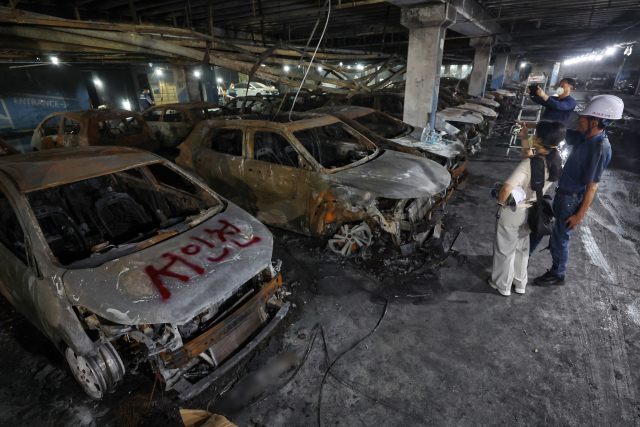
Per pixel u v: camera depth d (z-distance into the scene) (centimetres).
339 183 380
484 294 348
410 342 289
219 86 2272
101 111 767
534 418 223
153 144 833
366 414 228
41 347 293
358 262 407
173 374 230
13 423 227
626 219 501
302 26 1152
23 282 247
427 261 405
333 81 845
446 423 221
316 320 318
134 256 244
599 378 250
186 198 353
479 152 921
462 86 1491
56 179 264
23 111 1379
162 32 529
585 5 910
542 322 307
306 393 244
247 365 267
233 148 536
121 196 375
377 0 646
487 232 478
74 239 338
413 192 363
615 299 334
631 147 925
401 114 871
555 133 275
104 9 735
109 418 229
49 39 532
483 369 261
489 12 1004
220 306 269
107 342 228
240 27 1087
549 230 302
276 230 490
